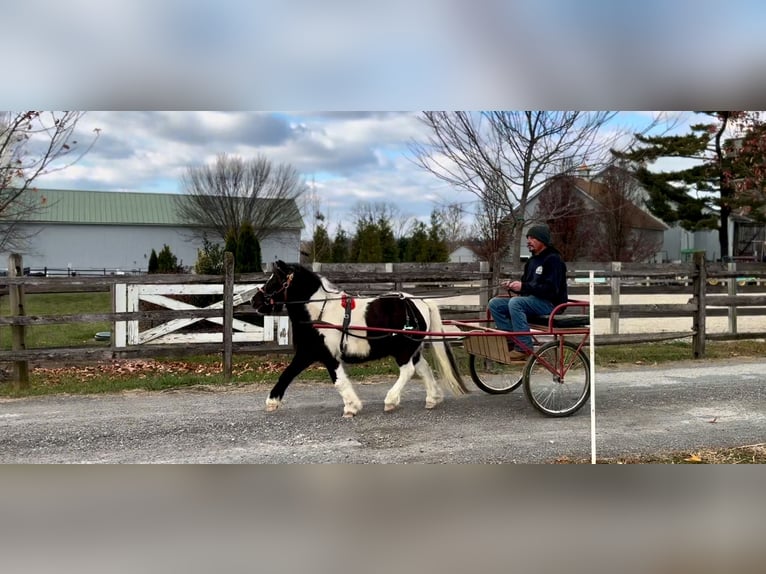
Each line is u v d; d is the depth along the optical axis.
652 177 33.25
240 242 13.33
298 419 6.34
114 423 6.17
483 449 5.30
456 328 8.77
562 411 6.46
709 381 8.36
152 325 11.12
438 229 43.34
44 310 18.50
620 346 11.74
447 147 11.79
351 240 44.81
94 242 53.41
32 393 7.66
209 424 6.14
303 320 6.43
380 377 8.72
